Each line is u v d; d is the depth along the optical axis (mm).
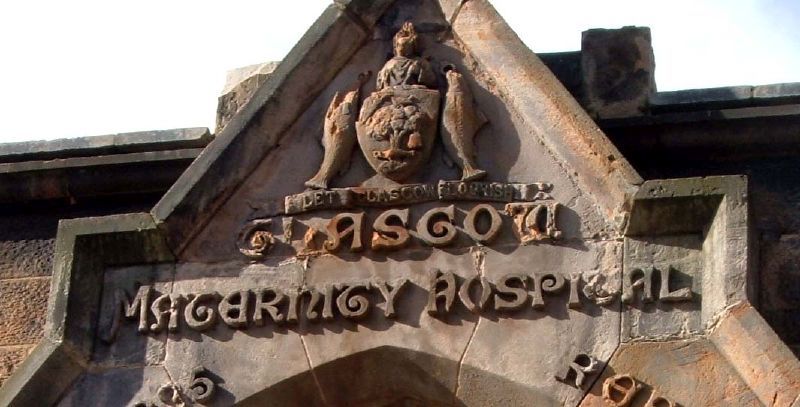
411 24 12391
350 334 11586
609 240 11555
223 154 12094
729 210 11320
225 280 11852
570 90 12914
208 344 11711
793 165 12391
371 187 11922
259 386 11562
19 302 12906
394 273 11688
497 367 11336
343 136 12062
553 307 11438
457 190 11820
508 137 12008
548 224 11648
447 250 11703
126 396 11633
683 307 11289
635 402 11109
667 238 11484
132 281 11922
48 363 11625
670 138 12453
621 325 11305
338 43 12359
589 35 13039
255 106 12195
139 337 11789
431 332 11500
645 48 12922
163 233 11914
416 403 11727
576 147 11828
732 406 10945
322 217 11922
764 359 10922
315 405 11711
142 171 13000
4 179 13133
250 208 12031
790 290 11914
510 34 12266
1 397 11539
